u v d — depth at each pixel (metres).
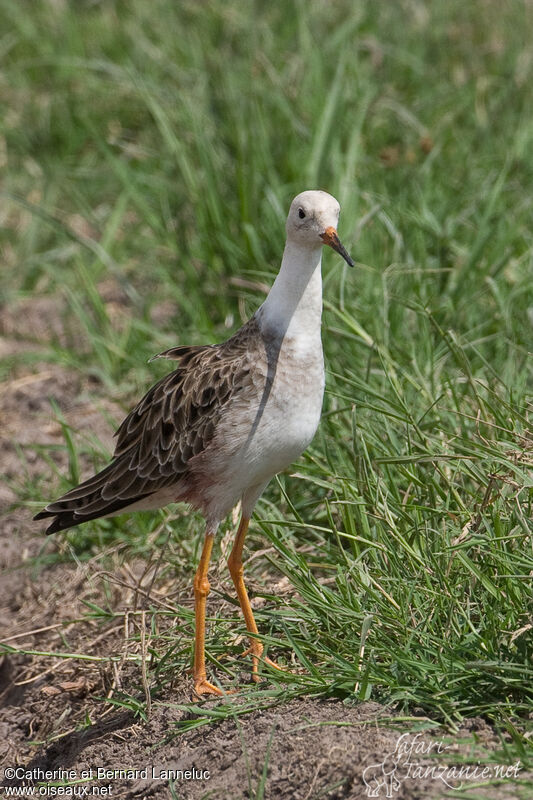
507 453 9.34
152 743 8.82
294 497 11.16
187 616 9.67
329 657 8.89
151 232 16.62
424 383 11.18
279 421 8.81
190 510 11.56
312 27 18.50
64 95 19.31
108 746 9.01
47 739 9.62
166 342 13.94
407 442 10.09
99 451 13.11
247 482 9.05
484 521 8.80
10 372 14.86
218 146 15.64
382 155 15.66
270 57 18.06
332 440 11.15
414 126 16.50
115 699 9.51
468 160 15.59
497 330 12.46
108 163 17.80
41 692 10.23
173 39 19.33
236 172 14.73
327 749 7.85
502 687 8.07
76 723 9.66
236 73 17.28
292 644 8.74
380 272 12.53
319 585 9.24
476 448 9.87
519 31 19.16
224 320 13.95
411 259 13.34
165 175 16.34
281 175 15.22
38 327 15.73
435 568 8.96
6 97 19.75
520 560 8.33
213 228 14.33
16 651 9.84
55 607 11.40
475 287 13.02
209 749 8.45
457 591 8.88
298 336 8.79
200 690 9.07
